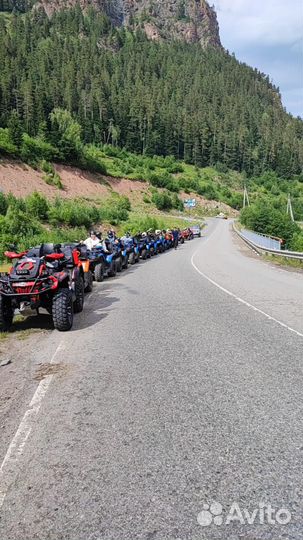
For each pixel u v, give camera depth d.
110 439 3.51
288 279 14.61
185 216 97.69
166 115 167.25
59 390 4.66
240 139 180.00
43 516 2.63
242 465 3.07
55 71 176.38
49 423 3.86
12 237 31.44
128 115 159.25
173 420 3.81
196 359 5.60
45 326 8.08
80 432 3.66
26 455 3.34
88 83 187.38
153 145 155.75
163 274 16.83
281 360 5.50
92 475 3.02
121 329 7.52
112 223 56.62
